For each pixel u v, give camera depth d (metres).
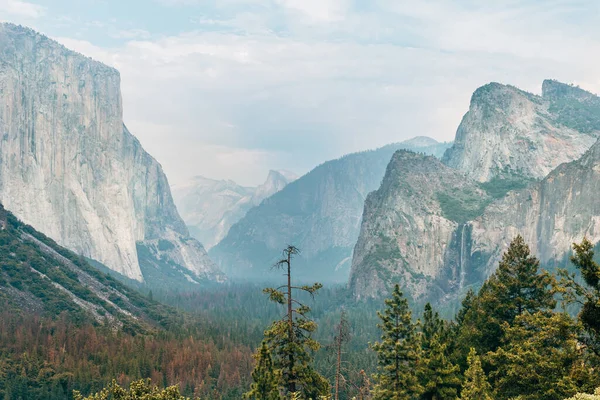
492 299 72.44
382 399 70.94
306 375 56.59
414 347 71.12
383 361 73.50
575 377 52.19
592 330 52.00
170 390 57.34
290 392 55.31
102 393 60.00
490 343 72.00
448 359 69.88
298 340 56.91
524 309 71.25
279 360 57.47
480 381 59.75
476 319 74.75
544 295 71.06
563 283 53.69
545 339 58.22
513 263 73.12
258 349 57.22
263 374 55.25
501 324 70.19
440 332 74.38
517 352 60.47
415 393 68.50
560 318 54.69
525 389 59.62
